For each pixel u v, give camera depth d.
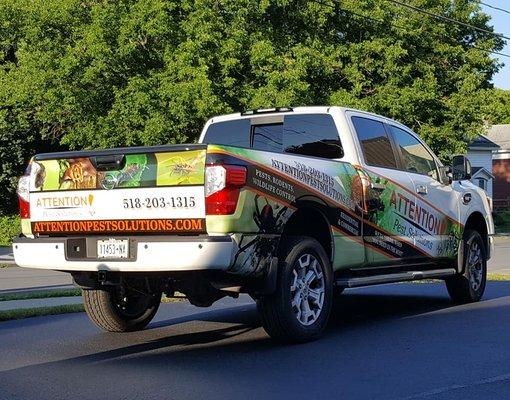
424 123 29.39
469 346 7.10
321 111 8.32
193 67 22.70
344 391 5.48
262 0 24.25
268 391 5.49
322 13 25.89
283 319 6.88
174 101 22.58
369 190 8.04
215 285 6.58
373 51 27.03
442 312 9.32
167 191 6.41
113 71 24.09
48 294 11.20
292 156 7.09
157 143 23.25
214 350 7.02
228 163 6.29
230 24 24.38
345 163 7.86
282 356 6.67
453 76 30.38
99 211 6.73
